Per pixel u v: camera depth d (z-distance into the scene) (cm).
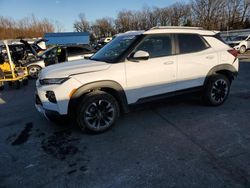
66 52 1014
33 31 5131
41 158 339
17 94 802
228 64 506
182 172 288
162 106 535
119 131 415
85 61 448
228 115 465
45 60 1142
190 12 5294
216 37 507
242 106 517
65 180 286
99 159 328
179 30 462
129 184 272
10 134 433
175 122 443
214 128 408
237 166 294
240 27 4622
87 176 291
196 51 472
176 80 452
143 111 510
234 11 4675
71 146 370
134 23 6744
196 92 484
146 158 324
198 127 416
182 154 329
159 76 433
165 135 391
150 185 268
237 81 795
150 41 429
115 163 316
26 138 409
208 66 483
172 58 443
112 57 424
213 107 515
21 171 309
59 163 323
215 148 340
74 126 448
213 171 287
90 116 395
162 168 298
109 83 394
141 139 381
